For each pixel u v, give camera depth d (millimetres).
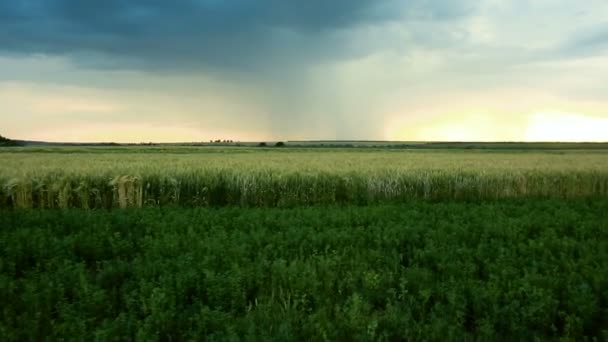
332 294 5250
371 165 21547
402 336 4320
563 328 4598
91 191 13078
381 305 5242
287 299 5094
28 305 4789
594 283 5434
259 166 19062
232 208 12086
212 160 26531
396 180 15484
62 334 4199
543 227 9016
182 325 4504
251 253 6883
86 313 4617
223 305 5004
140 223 9219
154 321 4426
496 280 5496
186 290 5363
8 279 5559
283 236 8000
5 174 14141
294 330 4309
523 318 4613
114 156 34844
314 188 14523
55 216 10031
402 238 7785
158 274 5930
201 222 9484
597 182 17156
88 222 9375
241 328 4297
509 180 16453
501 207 12367
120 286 5680
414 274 5762
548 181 16812
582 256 6762
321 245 7371
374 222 9492
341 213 10328
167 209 11656
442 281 5777
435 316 4605
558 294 5277
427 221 9430
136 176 13570
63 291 5098
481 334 4422
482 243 7523
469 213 10766
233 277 5379
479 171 17516
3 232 8117
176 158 30531
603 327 4602
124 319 4414
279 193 14328
